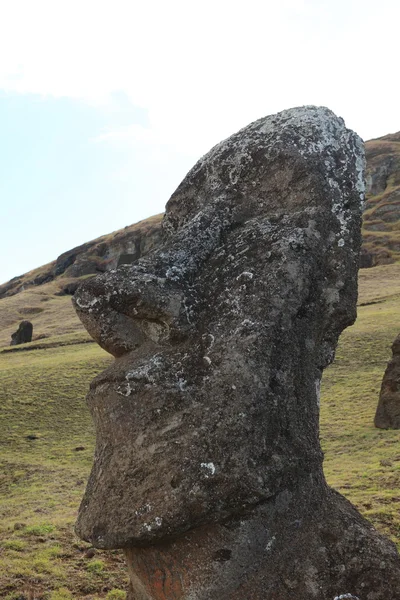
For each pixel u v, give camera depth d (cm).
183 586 327
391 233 6881
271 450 315
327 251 373
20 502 1051
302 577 319
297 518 334
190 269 372
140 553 348
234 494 303
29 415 1925
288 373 335
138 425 331
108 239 9456
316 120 404
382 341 2409
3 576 632
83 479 1220
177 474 308
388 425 1354
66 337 4019
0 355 3575
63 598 575
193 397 324
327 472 1027
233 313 340
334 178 390
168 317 349
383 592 317
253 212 399
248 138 423
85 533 334
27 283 9638
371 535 342
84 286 368
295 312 343
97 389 356
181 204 453
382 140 10538
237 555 318
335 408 1641
